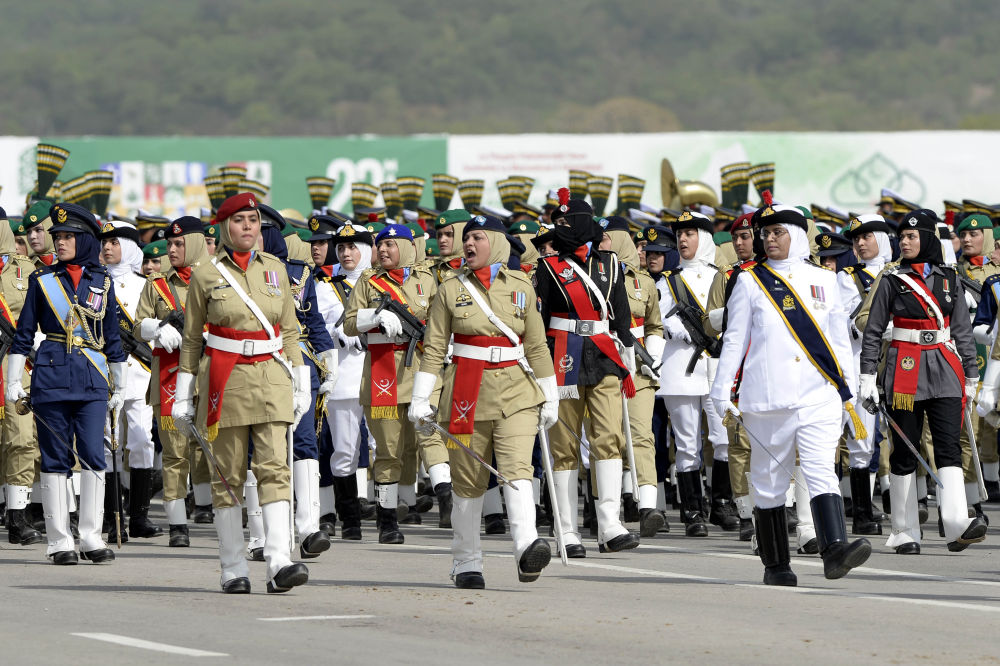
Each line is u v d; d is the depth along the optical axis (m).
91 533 36.78
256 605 29.55
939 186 98.31
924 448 46.22
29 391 41.22
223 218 30.62
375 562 37.12
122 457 44.19
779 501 32.16
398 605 29.55
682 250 44.97
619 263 37.19
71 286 36.19
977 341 44.03
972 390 38.03
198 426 30.78
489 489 44.25
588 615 28.41
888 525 46.47
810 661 24.22
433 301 31.73
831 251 45.41
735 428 41.66
